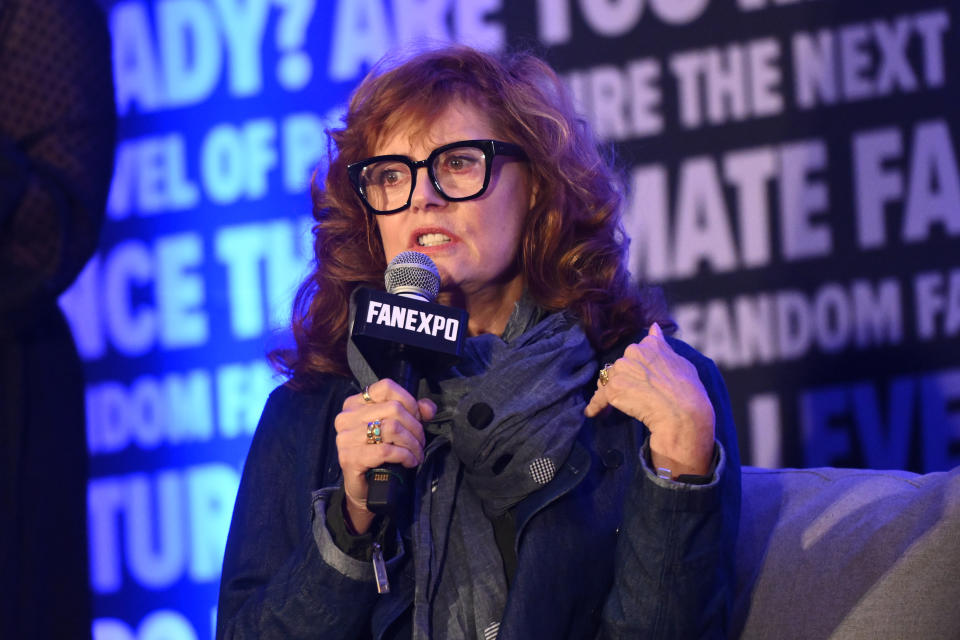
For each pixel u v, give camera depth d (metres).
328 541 3.27
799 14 6.93
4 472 5.02
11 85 5.27
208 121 8.38
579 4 7.41
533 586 3.33
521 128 3.83
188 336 8.36
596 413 3.41
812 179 6.87
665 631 3.21
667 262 7.10
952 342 6.59
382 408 3.07
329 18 8.12
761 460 6.86
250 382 8.24
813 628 3.56
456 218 3.70
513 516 3.55
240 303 8.28
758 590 3.78
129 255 8.46
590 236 4.02
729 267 7.00
